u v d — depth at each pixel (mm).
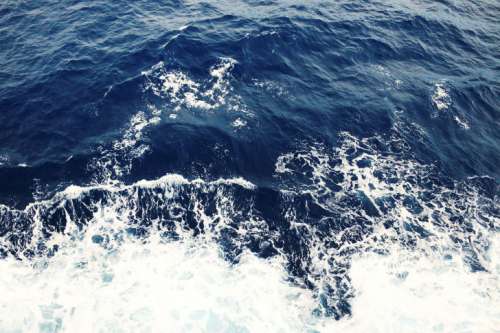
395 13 50156
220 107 34812
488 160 33969
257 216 28328
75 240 26438
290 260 26406
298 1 50000
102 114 33656
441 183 31703
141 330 22641
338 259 26688
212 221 27875
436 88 39812
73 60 38125
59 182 29062
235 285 24953
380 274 26141
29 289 24156
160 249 26328
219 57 38938
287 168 31312
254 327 23219
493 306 24953
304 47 42219
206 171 30328
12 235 26422
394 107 37156
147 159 30594
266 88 37094
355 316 24203
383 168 32156
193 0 48219
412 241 27938
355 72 40594
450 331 23672
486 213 30078
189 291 24469
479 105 39000
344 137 34062
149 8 45906
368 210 29344
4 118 33031
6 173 29359
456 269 26672
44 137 31859
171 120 33312
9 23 42375
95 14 44281
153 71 37062
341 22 46844
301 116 35094
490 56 46094
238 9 47094
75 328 22609
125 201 28328
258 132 33219
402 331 23625
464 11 53844
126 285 24562
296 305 24422
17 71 36969
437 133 35625
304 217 28531
